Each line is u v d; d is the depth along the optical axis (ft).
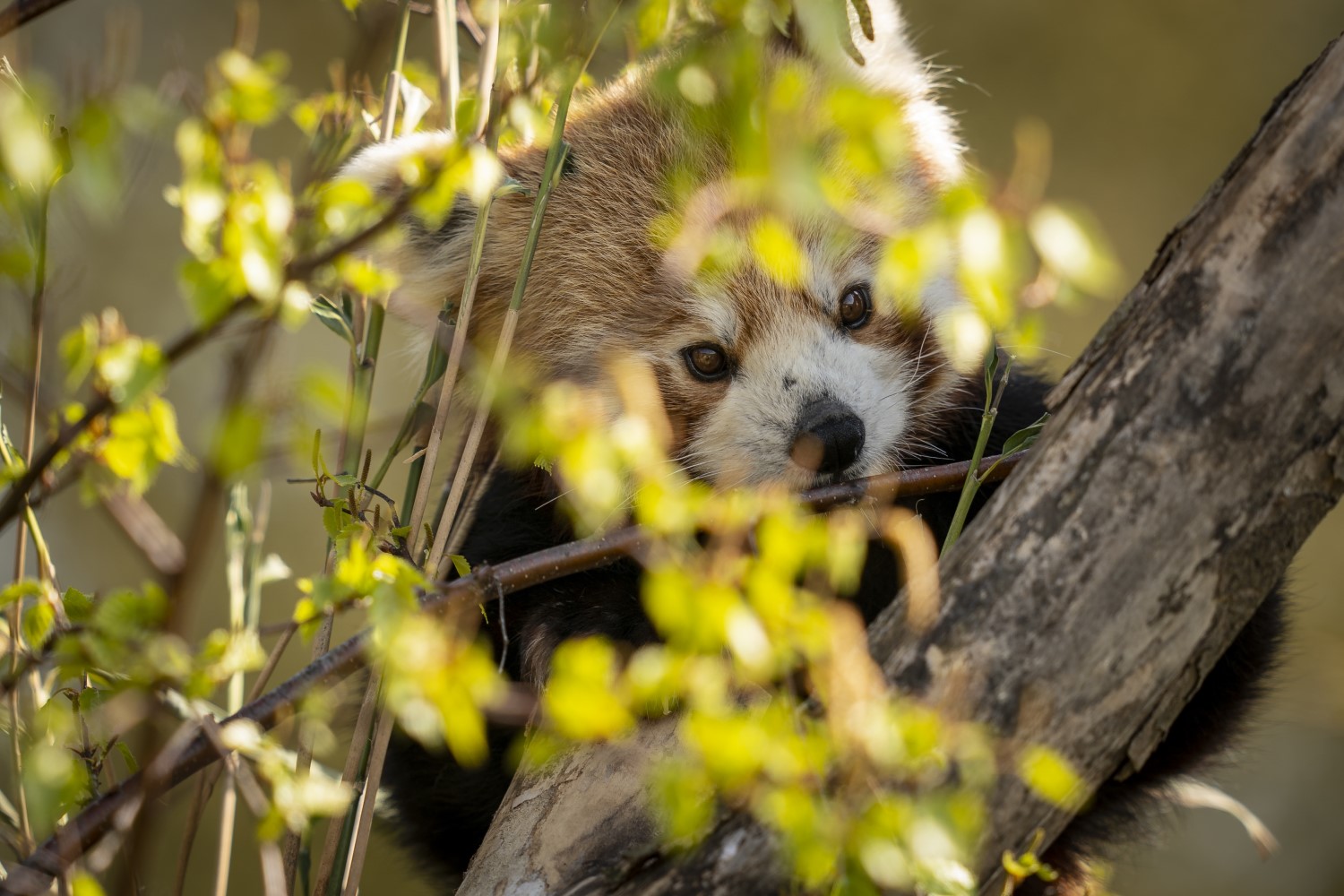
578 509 14.38
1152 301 12.87
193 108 12.82
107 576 49.21
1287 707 43.86
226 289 11.48
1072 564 12.50
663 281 23.27
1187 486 12.47
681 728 15.64
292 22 58.85
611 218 24.11
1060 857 21.68
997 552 12.66
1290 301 12.48
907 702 12.26
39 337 13.34
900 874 11.21
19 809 15.26
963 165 25.46
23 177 10.45
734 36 11.41
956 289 23.70
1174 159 60.39
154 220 57.36
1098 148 60.34
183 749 12.84
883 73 24.93
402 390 46.50
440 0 17.04
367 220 13.24
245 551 19.57
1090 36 60.29
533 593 21.66
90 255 55.83
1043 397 24.75
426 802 25.58
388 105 18.16
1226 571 12.57
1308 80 12.87
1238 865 48.52
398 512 19.83
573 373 23.81
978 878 12.67
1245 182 12.77
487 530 24.07
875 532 20.07
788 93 10.37
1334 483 12.62
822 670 11.88
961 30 60.18
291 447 12.01
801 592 12.74
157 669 12.29
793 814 11.21
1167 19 60.13
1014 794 12.53
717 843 12.51
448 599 14.33
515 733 23.71
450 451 26.99
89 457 13.78
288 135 52.47
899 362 23.24
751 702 14.71
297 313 11.66
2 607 14.75
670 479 14.17
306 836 18.30
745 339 22.75
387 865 41.81
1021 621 12.50
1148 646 12.53
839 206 10.83
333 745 14.44
